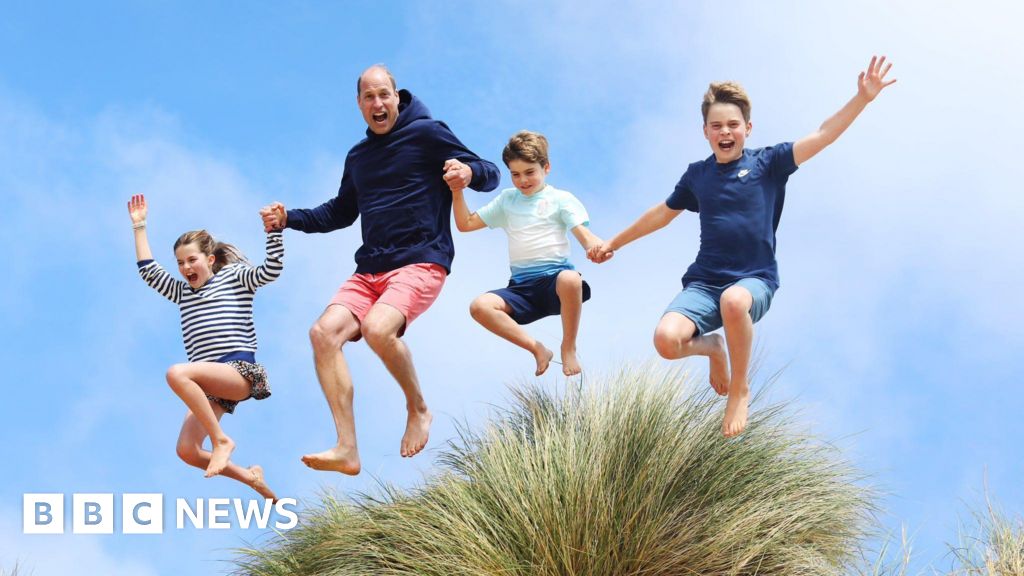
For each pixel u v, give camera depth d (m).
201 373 4.57
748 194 4.06
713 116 4.12
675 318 3.98
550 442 4.77
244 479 4.91
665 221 4.47
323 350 4.29
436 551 4.50
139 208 5.05
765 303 3.98
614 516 4.39
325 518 5.28
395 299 4.27
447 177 4.34
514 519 4.45
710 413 4.94
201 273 4.85
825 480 4.89
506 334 4.82
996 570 4.45
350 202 4.79
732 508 4.57
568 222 4.88
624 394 4.96
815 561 4.52
